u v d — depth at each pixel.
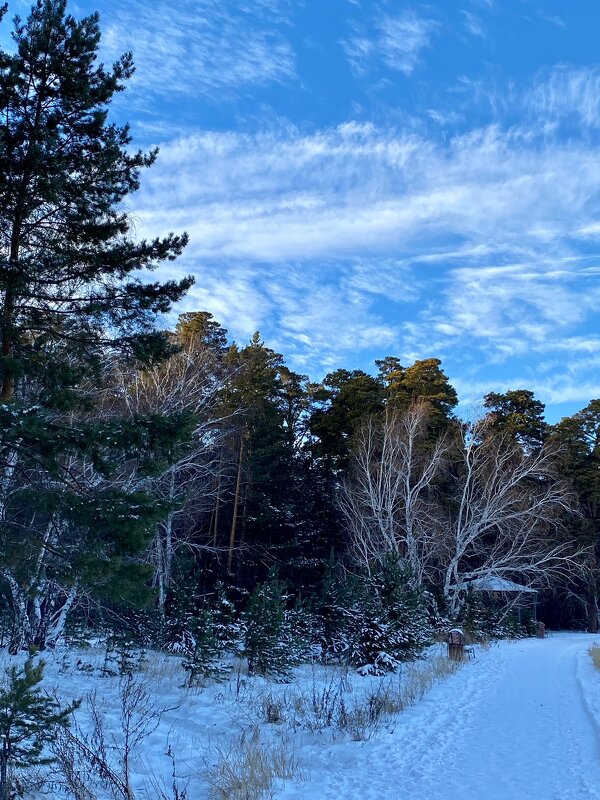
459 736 10.68
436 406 47.34
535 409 52.50
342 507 39.72
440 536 38.75
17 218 10.08
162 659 18.05
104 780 7.91
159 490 22.36
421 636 22.69
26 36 9.92
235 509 36.72
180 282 10.96
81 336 10.55
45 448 8.75
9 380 9.55
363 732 10.85
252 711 12.70
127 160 10.88
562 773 8.39
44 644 16.70
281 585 20.81
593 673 18.44
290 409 52.91
